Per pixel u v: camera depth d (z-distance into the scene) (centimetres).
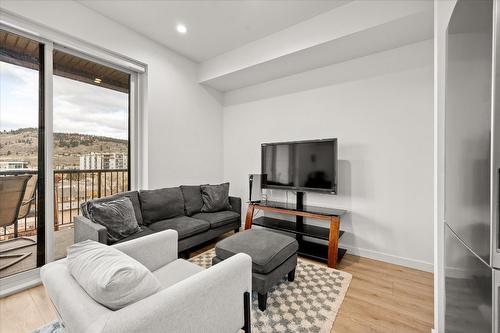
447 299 113
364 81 280
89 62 268
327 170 281
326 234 270
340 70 297
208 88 395
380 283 216
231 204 356
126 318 75
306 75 327
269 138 366
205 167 390
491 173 67
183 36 299
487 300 70
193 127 368
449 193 111
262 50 300
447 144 116
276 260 182
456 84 99
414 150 250
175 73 338
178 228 254
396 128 260
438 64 138
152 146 310
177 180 344
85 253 105
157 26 279
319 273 233
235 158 410
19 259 212
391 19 210
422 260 246
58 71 243
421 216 246
